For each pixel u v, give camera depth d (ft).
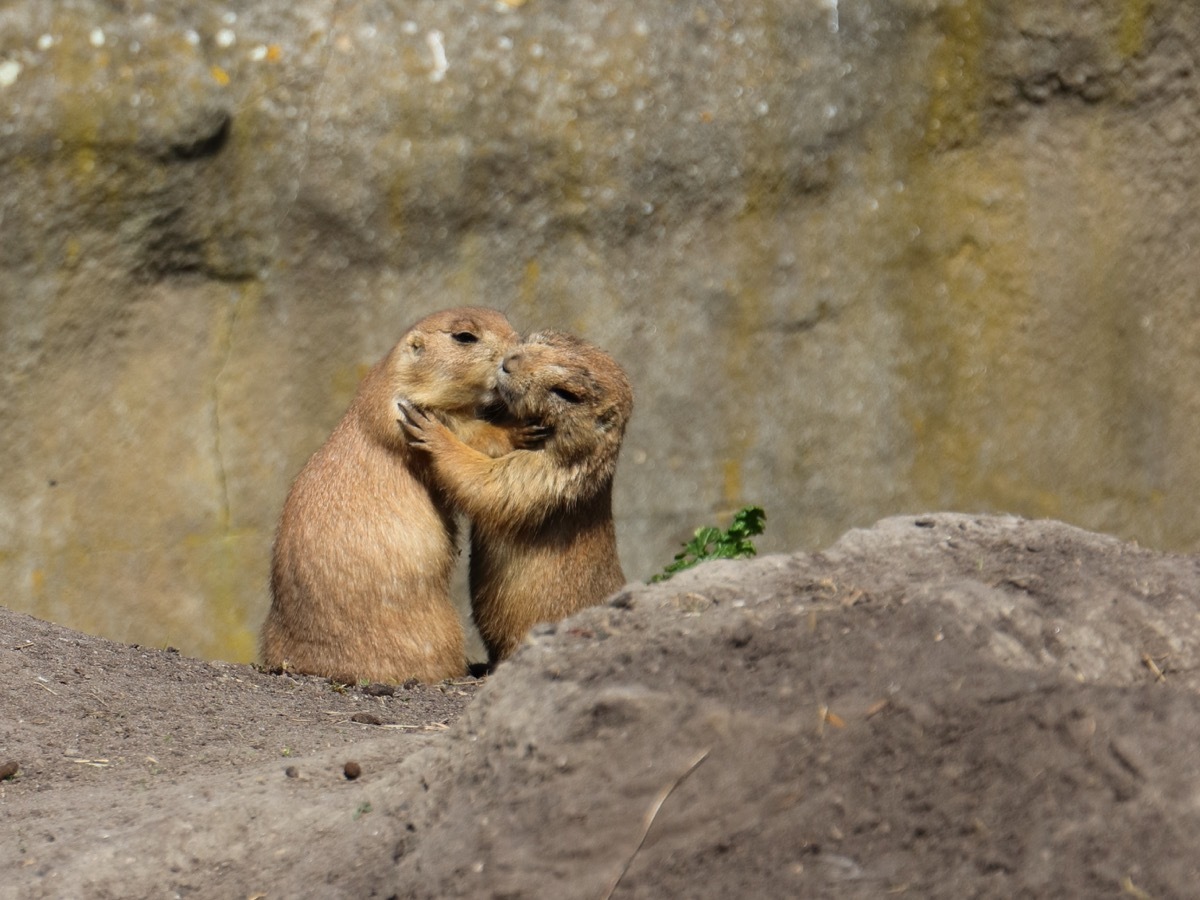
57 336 55.06
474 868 21.29
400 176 57.00
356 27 56.65
